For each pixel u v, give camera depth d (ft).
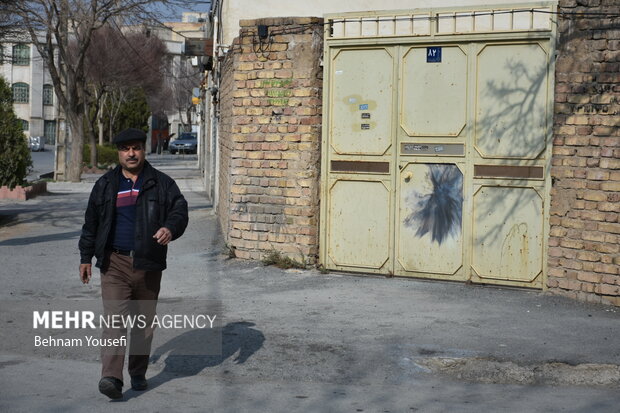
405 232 33.76
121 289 19.39
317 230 35.81
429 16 32.91
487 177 32.09
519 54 31.32
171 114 257.96
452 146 32.71
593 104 29.76
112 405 19.08
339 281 33.50
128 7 98.43
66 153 112.78
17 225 56.08
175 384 20.92
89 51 141.49
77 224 56.70
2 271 36.68
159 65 171.73
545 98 30.86
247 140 36.83
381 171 34.01
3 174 79.25
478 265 32.48
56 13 102.99
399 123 33.58
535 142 31.12
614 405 19.45
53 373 21.86
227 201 41.24
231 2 44.32
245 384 20.98
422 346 24.21
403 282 33.32
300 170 35.70
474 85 32.14
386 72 33.78
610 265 29.45
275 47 35.86
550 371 21.99
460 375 21.98
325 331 25.86
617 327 26.43
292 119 35.73
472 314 28.12
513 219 31.71
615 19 29.30
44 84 250.57
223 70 47.24
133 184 19.49
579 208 30.22
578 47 30.04
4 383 20.84
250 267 36.17
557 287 30.94
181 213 19.61
